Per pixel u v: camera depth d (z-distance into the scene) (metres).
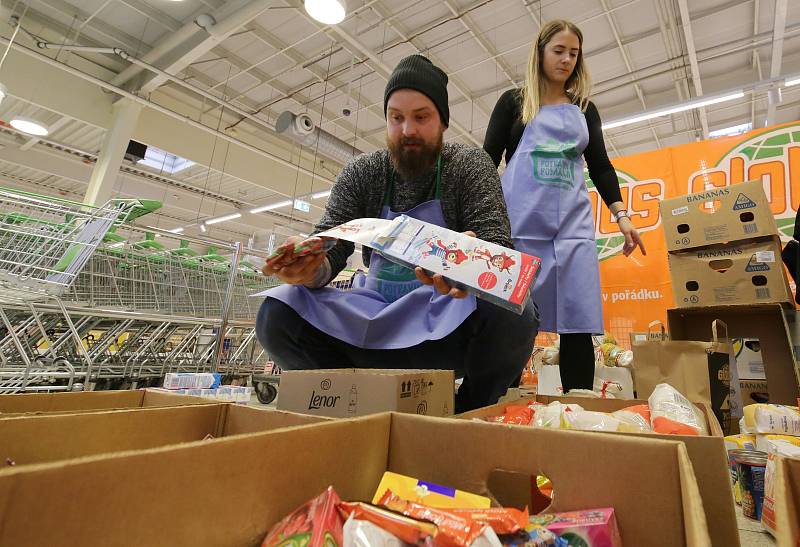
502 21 4.57
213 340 3.25
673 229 2.03
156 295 2.73
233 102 6.24
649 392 1.47
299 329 1.06
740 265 1.87
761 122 6.11
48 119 5.65
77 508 0.24
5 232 1.97
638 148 6.82
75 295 2.36
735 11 4.34
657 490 0.39
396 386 0.70
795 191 2.60
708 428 0.79
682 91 5.50
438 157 1.12
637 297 2.86
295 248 0.86
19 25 4.36
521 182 1.47
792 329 1.82
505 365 1.09
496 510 0.38
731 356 1.60
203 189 8.38
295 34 4.91
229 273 3.04
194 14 4.56
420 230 0.78
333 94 6.08
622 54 4.92
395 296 1.13
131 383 2.70
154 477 0.29
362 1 4.35
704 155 2.87
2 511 0.21
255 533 0.35
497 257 0.71
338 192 1.21
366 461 0.48
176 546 0.29
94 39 4.99
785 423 1.03
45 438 0.47
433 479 0.49
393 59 5.20
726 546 0.45
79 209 2.00
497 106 1.73
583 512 0.40
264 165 7.50
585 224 1.41
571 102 1.64
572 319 1.34
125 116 5.39
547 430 0.45
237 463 0.34
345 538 0.31
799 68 5.01
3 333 2.39
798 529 0.37
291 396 0.79
